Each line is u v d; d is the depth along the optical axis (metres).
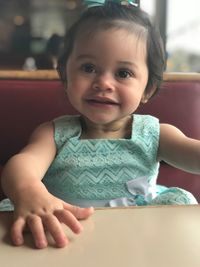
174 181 1.12
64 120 0.86
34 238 0.44
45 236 0.44
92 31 0.76
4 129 1.07
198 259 0.39
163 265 0.38
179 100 1.09
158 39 0.83
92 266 0.38
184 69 2.82
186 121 1.10
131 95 0.76
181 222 0.47
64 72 0.84
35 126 1.06
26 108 1.06
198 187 1.14
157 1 2.58
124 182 0.83
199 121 1.11
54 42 1.91
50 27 3.05
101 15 0.79
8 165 0.64
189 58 2.89
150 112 1.07
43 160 0.75
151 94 0.87
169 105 1.09
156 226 0.46
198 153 0.79
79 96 0.76
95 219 0.48
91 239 0.43
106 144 0.82
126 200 0.81
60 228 0.45
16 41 3.08
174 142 0.83
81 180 0.82
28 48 3.06
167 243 0.42
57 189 0.84
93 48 0.75
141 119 0.87
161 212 0.50
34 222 0.47
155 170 0.87
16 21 3.11
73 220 0.47
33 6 3.08
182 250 0.41
